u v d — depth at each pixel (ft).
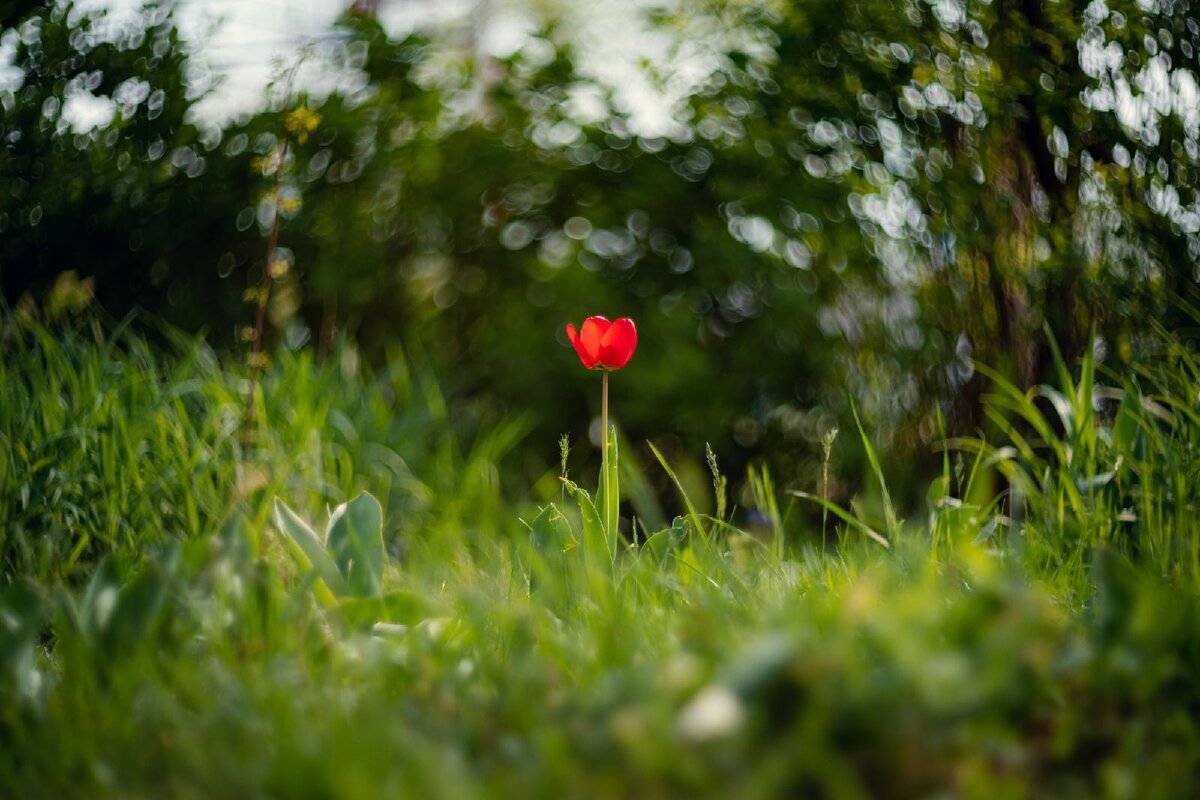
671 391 15.14
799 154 13.89
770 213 14.35
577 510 8.29
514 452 15.55
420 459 12.19
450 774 3.06
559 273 15.79
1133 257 10.32
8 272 13.41
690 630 4.60
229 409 9.85
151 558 4.80
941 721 3.24
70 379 9.33
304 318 16.25
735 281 15.23
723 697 3.20
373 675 4.31
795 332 14.87
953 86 11.33
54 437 8.13
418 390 14.16
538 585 6.44
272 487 6.17
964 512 7.30
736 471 15.38
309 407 10.66
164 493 8.58
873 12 11.72
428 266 16.71
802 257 14.73
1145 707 3.78
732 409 15.14
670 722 3.20
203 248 14.65
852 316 14.51
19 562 7.64
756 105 13.74
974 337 12.07
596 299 15.51
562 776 3.07
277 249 15.01
